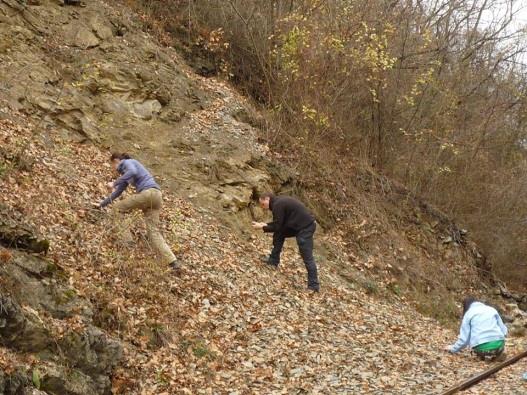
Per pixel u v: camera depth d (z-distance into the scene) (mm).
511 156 22188
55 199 9258
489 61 21891
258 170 13602
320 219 14188
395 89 17625
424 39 18406
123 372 7152
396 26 17875
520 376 8289
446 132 18875
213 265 10250
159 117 13555
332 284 11969
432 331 11484
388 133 17750
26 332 6363
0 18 12805
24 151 9891
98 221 9359
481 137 19781
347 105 16969
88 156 11438
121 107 13148
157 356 7652
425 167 18234
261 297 10070
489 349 9008
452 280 15625
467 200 19562
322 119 15102
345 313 10750
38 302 6898
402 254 14812
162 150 12883
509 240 20141
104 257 8664
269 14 16984
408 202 17000
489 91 21688
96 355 6914
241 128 14461
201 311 8953
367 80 16141
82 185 10180
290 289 10797
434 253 16281
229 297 9594
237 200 12555
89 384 6621
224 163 13164
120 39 14531
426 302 13859
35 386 5949
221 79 16297
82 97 12672
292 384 7676
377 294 12781
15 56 12406
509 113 22016
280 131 15195
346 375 8094
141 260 9117
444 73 20078
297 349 8766
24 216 8195
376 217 15211
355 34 16016
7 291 6602
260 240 12211
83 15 14344
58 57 13148
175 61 15430
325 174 15211
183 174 12555
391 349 9406
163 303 8586
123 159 9594
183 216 11297
